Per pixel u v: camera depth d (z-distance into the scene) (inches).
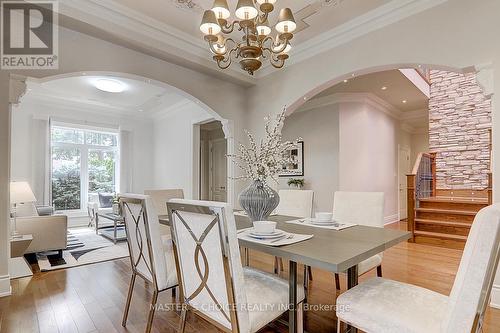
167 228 125.0
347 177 223.0
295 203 116.3
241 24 80.7
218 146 298.2
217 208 47.9
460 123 215.3
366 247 58.1
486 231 39.4
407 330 46.6
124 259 144.8
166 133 272.8
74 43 116.9
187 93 156.8
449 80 221.5
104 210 226.1
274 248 57.7
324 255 52.4
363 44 125.8
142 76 137.6
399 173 291.7
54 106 236.2
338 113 224.1
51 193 231.0
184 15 121.0
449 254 149.8
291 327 58.5
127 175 275.9
